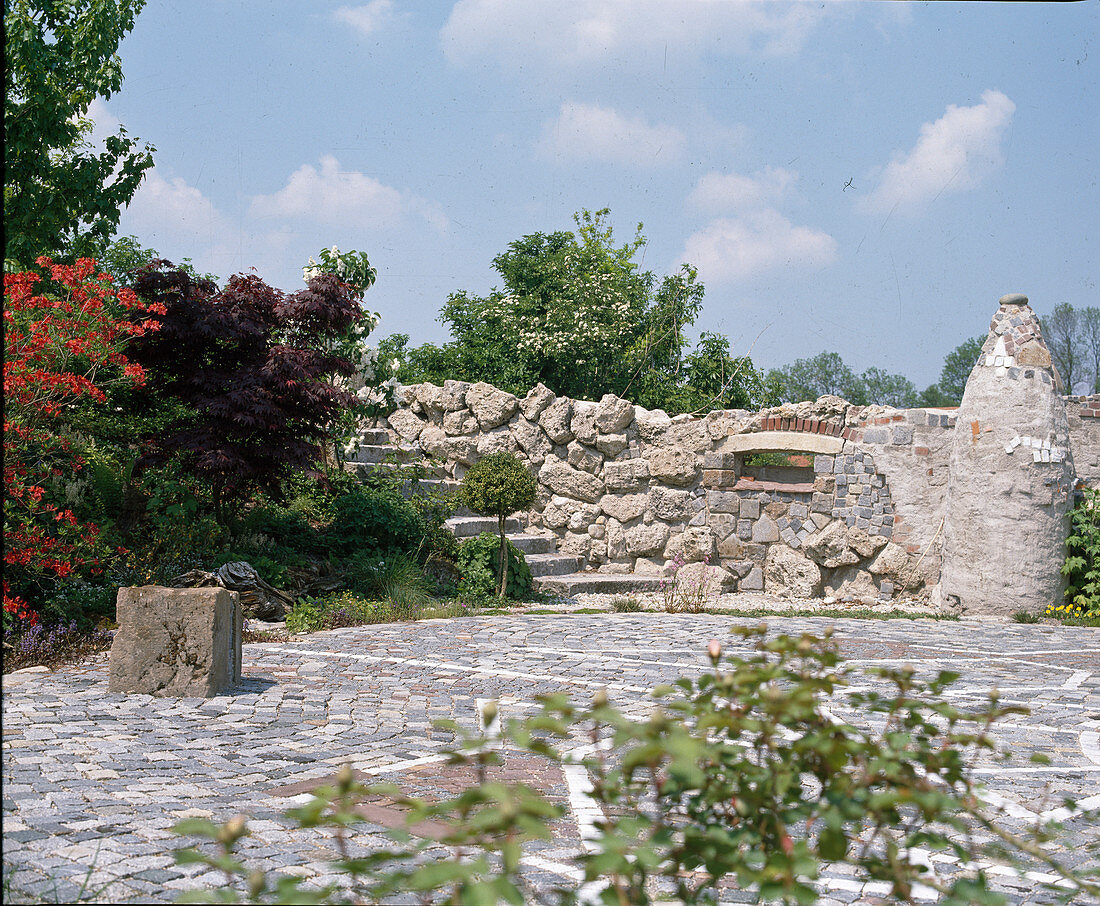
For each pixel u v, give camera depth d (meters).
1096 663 8.76
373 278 14.18
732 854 1.77
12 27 12.06
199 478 11.05
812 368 54.03
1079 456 13.31
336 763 5.12
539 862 3.63
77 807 4.09
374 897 1.77
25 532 8.18
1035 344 12.09
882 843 3.92
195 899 1.66
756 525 14.12
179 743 5.42
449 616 11.09
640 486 14.90
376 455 15.84
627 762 1.66
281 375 10.80
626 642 9.39
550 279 30.00
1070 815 4.39
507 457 12.52
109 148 13.36
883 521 13.30
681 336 26.72
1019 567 11.82
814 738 1.92
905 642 9.74
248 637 9.08
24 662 7.50
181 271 10.89
